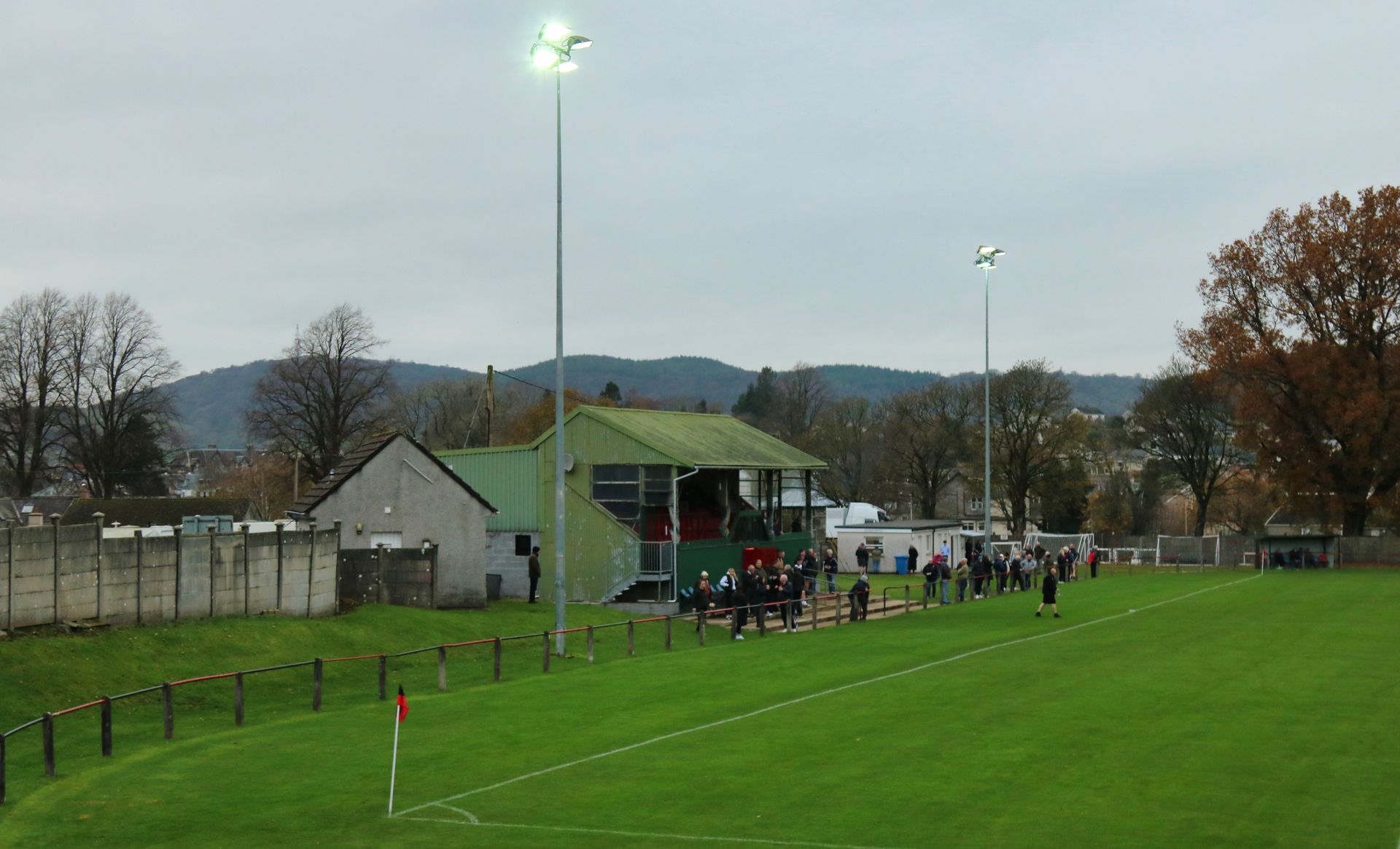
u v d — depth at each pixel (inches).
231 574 1258.0
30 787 730.2
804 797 678.5
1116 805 646.5
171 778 749.3
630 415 2030.0
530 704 1002.1
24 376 3112.7
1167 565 3331.7
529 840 607.8
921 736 836.0
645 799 681.6
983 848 577.3
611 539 1844.2
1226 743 794.2
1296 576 2647.6
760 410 7081.7
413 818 652.7
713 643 1472.7
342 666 1175.0
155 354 3245.6
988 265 2405.3
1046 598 1736.0
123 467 3309.5
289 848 602.9
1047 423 4156.0
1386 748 775.7
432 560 1552.7
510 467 1934.1
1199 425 3796.8
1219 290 3154.5
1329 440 3073.3
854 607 1745.8
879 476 4795.8
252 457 5196.9
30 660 979.9
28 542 1037.2
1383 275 2945.4
